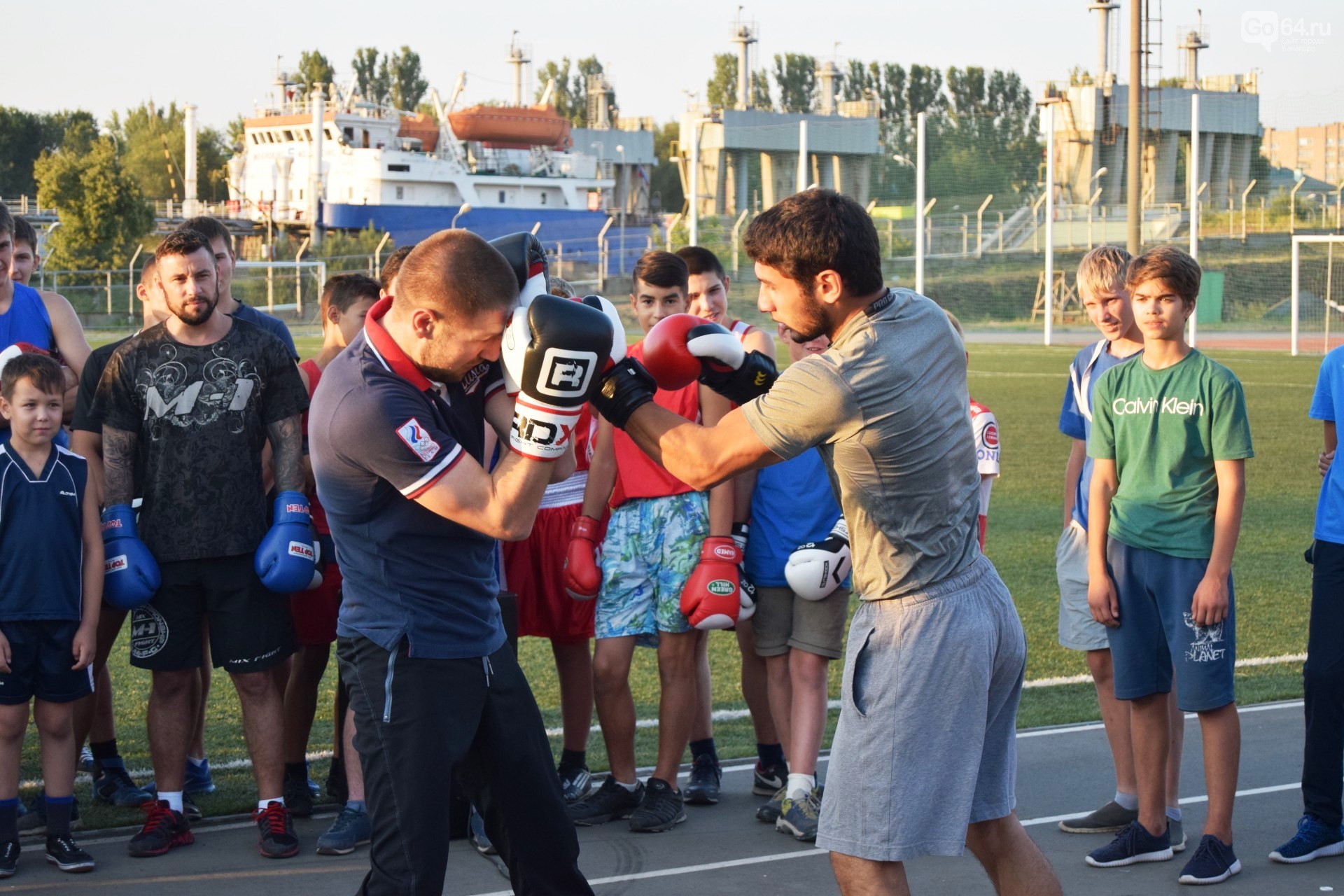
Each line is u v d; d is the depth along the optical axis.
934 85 93.12
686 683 4.05
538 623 4.29
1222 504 3.54
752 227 2.64
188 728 3.86
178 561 3.76
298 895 3.43
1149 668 3.65
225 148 82.50
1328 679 3.69
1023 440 14.38
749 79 63.94
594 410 4.52
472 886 3.53
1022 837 2.82
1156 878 3.58
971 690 2.61
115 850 3.80
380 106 50.72
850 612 7.48
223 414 3.81
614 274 46.88
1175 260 3.63
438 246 2.53
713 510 3.95
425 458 2.54
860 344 2.54
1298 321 35.53
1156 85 40.94
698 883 3.56
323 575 4.17
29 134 86.81
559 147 54.62
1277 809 4.12
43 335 4.42
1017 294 37.62
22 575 3.57
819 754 4.70
